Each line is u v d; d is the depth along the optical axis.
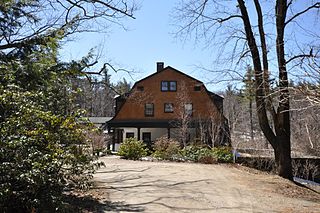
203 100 34.22
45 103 7.48
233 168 17.47
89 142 7.38
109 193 9.37
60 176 6.16
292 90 6.60
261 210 8.03
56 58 10.32
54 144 5.93
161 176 13.06
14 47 9.70
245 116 28.70
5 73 7.77
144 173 13.88
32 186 5.38
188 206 8.09
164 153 21.42
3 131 5.42
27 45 9.77
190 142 28.05
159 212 7.36
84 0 11.81
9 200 5.42
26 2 10.30
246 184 11.91
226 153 20.39
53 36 10.48
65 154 6.16
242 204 8.59
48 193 5.80
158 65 38.62
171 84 35.50
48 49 10.10
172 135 33.81
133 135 37.00
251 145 25.02
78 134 6.48
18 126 5.67
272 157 18.44
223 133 27.47
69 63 10.81
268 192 10.70
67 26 11.90
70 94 8.53
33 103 6.52
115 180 11.84
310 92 5.70
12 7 9.94
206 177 13.18
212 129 26.44
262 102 13.65
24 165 5.39
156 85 35.59
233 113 29.95
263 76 10.55
